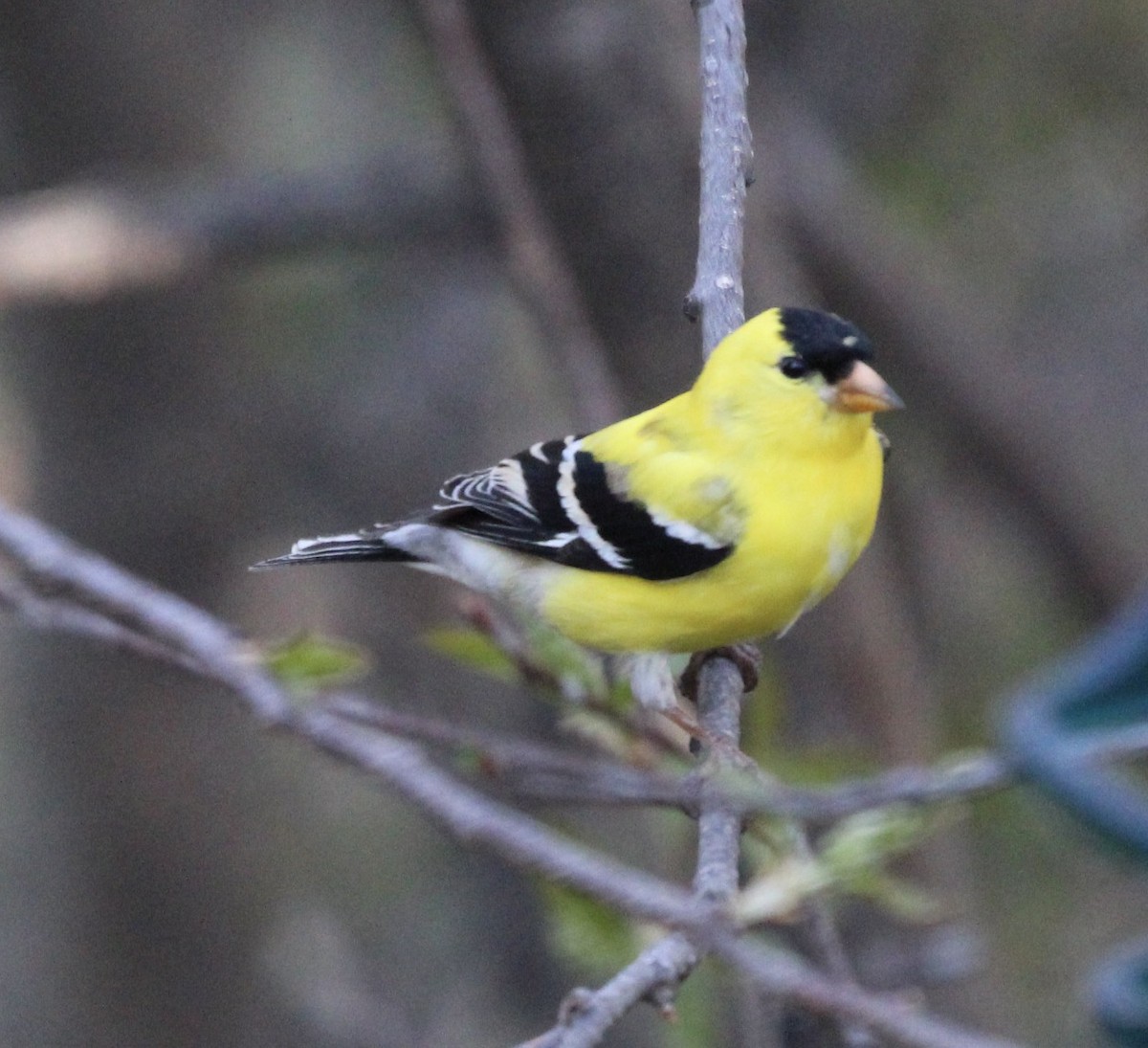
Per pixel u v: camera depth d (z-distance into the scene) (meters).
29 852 14.95
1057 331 15.45
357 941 14.71
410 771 4.04
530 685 6.05
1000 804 10.72
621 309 10.84
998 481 14.49
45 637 14.40
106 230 11.65
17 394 14.25
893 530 14.03
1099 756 4.17
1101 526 14.40
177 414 14.20
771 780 5.20
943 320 13.95
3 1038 14.70
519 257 9.90
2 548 5.39
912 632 13.03
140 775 14.61
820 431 6.86
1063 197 14.20
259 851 14.92
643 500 7.11
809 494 6.93
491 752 4.60
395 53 14.57
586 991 4.13
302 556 8.13
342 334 14.28
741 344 6.96
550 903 5.73
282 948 14.89
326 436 14.51
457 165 11.80
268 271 13.84
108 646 5.38
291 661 4.89
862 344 6.85
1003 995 12.27
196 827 14.73
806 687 10.45
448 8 9.91
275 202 11.84
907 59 13.99
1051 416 14.23
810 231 13.50
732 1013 6.62
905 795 3.99
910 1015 3.34
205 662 4.93
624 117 10.45
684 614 7.10
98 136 13.79
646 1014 11.79
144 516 14.23
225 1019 14.90
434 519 7.89
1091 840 4.88
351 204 11.86
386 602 14.48
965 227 14.48
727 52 6.92
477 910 14.37
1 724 14.93
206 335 14.10
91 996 14.77
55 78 13.52
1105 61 13.53
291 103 15.04
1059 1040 12.96
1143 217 14.35
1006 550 15.71
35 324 13.84
